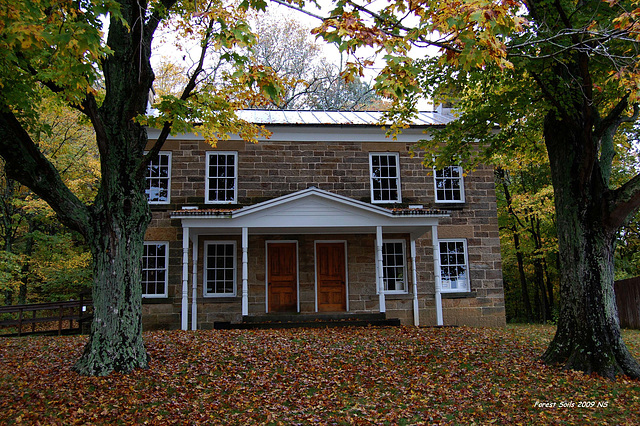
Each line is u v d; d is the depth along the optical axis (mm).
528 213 23734
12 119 8195
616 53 9500
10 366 9406
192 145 16516
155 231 15930
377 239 15008
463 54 5734
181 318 15305
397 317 16234
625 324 21250
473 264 16938
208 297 15680
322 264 16531
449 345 11516
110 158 9062
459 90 11672
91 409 7133
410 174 17172
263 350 10781
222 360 9922
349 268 16438
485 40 5637
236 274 16047
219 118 10141
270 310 16141
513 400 7969
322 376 9156
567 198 9977
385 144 17188
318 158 16812
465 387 8656
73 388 7895
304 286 16234
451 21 5488
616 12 8875
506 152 13766
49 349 11047
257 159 16594
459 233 17016
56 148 19922
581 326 9492
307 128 16734
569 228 9875
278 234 16375
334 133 16984
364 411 7469
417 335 12641
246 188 16375
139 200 9320
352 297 16297
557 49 9352
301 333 12797
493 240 17188
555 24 8734
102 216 9023
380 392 8375
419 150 17344
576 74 9992
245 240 14578
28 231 23391
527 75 10508
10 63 7664
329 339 11961
